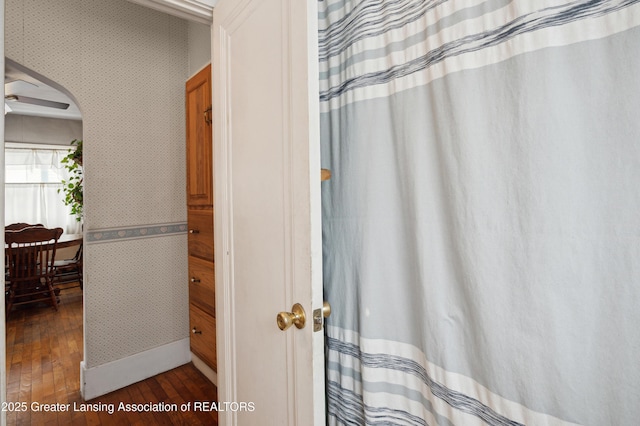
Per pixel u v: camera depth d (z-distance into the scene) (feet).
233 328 3.91
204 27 7.04
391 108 2.63
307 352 2.63
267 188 3.11
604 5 1.58
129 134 6.95
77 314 11.07
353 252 2.93
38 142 15.64
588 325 1.68
